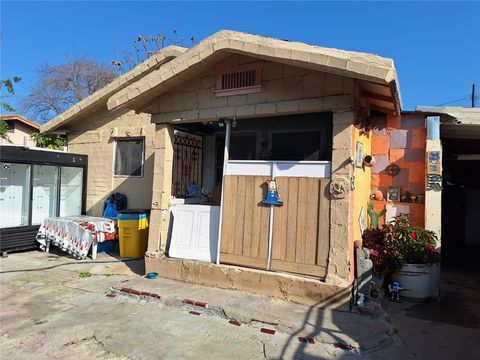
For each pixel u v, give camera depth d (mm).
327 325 4703
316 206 5512
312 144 5840
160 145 6984
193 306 5367
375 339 4395
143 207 9695
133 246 8352
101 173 10477
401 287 6012
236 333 4625
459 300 6133
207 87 6453
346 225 5223
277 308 5195
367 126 6707
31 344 4293
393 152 7098
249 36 5395
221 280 6059
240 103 6121
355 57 4641
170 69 6164
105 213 9672
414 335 4656
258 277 5734
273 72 5828
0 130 13672
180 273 6477
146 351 4129
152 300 5688
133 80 9594
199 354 4074
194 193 7969
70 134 11156
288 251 5664
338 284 5168
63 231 8633
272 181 5836
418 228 6398
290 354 4094
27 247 8938
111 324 4848
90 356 4035
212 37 5773
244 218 6066
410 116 7008
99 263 7945
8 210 8750
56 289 6254
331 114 5695
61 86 26062
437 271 6160
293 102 5645
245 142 6387
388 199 7078
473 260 9945
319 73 5453
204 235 6520
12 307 5434
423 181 6891
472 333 4734
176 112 6758
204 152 8531
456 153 10641
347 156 5246
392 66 4434
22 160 8719
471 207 13156
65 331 4617
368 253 5535
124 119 10180
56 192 9695
